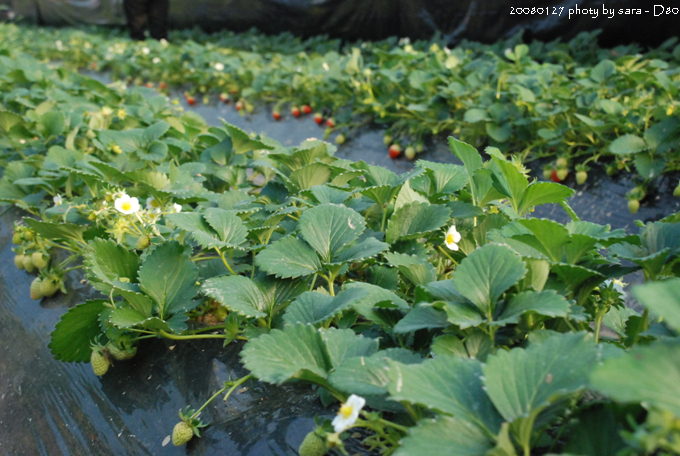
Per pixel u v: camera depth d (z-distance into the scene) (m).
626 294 1.28
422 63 2.39
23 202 1.38
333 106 2.35
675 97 1.58
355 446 0.76
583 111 1.68
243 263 1.04
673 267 0.83
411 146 1.93
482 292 0.75
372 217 1.10
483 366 0.65
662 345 0.54
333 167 1.13
